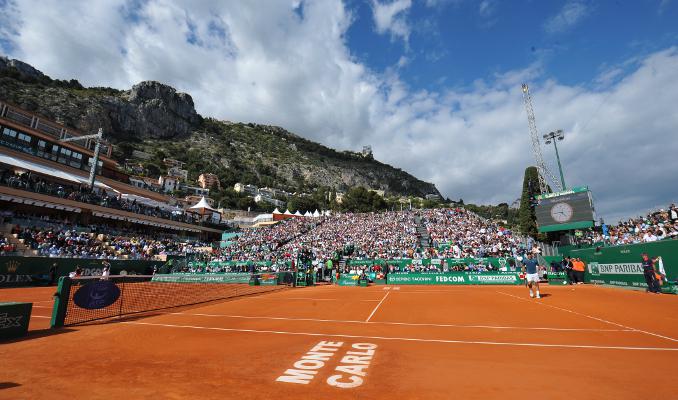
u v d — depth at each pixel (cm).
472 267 2894
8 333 786
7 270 2402
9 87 11212
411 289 2239
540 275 2638
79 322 1028
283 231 5928
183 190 11912
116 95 16162
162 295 1848
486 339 765
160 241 4566
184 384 480
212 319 1081
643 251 1798
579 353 636
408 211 6488
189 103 19725
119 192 5134
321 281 3244
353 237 5069
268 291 2153
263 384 477
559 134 3741
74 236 3366
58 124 5012
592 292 1770
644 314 1065
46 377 515
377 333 841
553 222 2853
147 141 15512
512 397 421
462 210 6112
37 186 3503
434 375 512
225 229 6519
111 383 486
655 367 542
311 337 798
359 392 444
